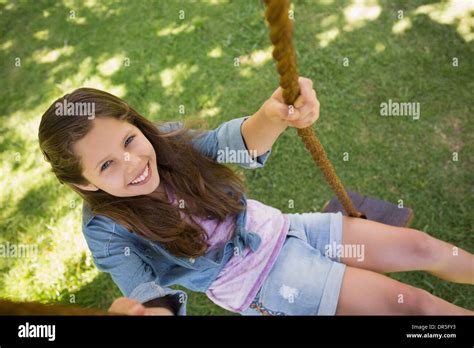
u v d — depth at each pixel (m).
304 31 3.05
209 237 1.62
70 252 2.61
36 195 2.85
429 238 1.72
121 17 3.41
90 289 2.51
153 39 3.25
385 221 1.92
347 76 2.86
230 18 3.21
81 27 3.44
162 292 1.38
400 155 2.58
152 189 1.48
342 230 1.75
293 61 1.03
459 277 1.75
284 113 1.34
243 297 1.61
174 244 1.55
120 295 2.47
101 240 1.53
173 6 3.36
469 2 2.94
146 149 1.45
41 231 2.72
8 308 0.82
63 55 3.34
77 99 1.38
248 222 1.70
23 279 2.58
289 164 2.67
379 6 3.05
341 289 1.58
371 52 2.90
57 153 1.39
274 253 1.64
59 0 3.60
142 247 1.59
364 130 2.68
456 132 2.59
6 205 2.85
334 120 2.73
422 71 2.79
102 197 1.51
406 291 1.58
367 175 2.56
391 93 2.75
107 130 1.39
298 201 2.58
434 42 2.86
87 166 1.39
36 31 3.49
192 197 1.61
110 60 3.24
